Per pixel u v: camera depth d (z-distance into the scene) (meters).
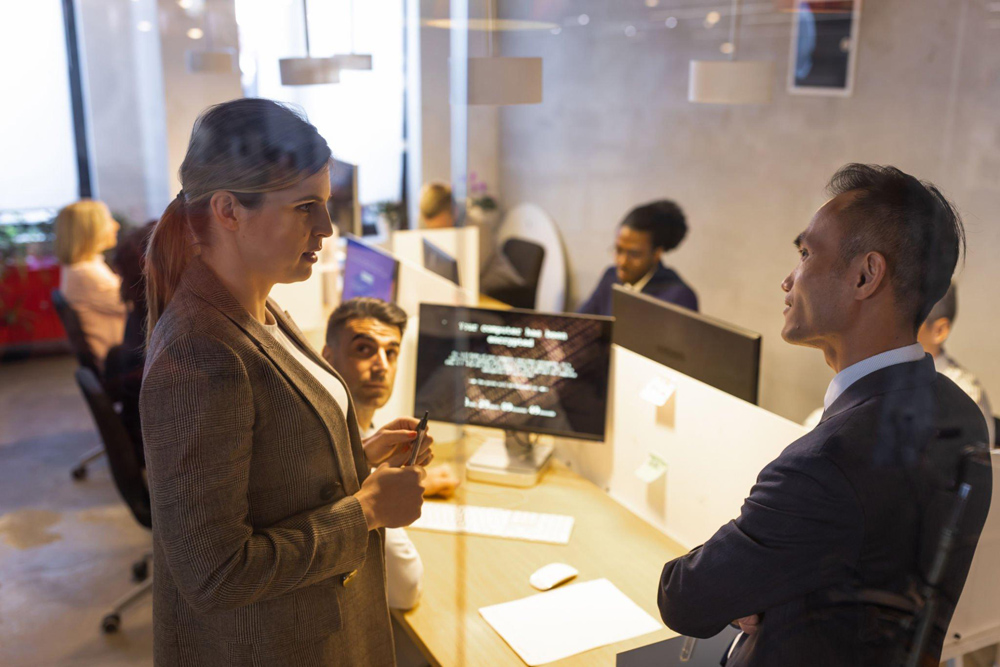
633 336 1.82
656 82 3.85
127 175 2.02
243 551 0.79
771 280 3.32
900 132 2.64
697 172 3.67
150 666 1.73
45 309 2.13
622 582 1.33
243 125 0.79
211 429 0.77
